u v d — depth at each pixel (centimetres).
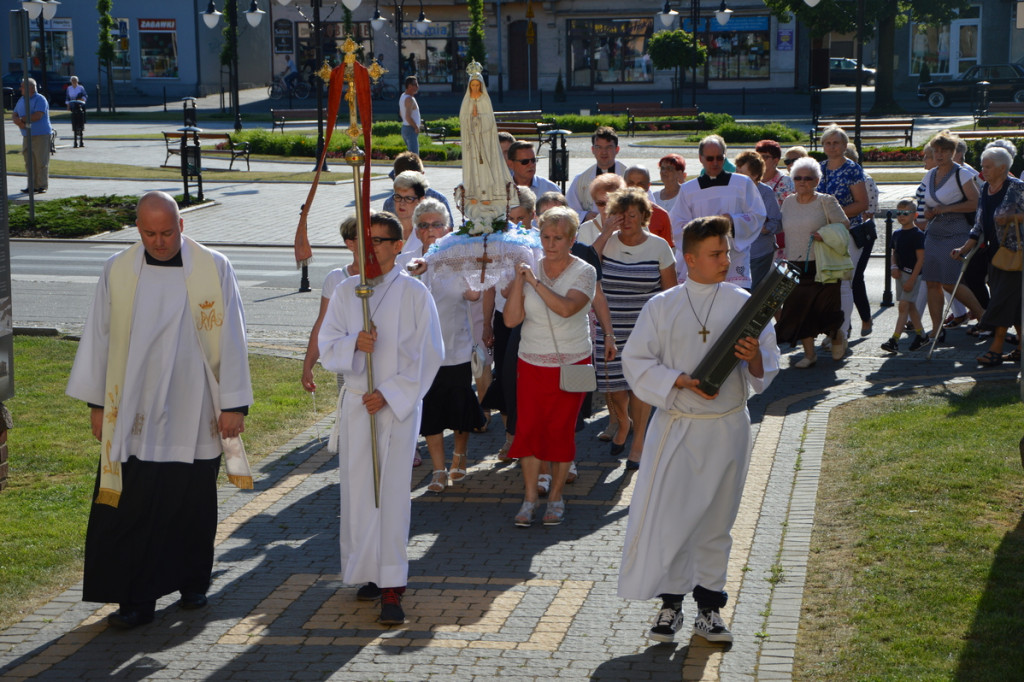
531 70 5534
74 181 2545
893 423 814
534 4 5416
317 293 1472
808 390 955
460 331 725
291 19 5538
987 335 1135
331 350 537
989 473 681
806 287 1009
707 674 471
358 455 536
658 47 4281
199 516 545
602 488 737
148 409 522
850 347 1125
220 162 2948
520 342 688
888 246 1334
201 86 5453
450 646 505
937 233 1058
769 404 908
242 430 542
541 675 474
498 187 699
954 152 1052
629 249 781
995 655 462
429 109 4722
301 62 5572
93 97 5381
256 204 2288
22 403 922
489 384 850
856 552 580
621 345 778
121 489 516
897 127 3038
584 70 5475
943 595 520
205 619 538
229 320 534
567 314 638
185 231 2014
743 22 5284
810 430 820
